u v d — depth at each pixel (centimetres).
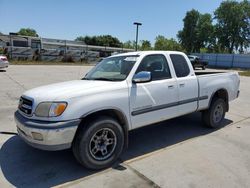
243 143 480
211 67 4144
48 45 4753
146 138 507
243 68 3916
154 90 426
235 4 5844
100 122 358
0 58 1872
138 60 424
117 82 392
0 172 358
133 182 334
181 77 484
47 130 321
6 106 748
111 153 378
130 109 395
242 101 942
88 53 3856
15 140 479
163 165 384
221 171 364
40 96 345
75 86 374
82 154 347
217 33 6109
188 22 6462
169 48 6631
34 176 348
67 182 334
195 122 622
